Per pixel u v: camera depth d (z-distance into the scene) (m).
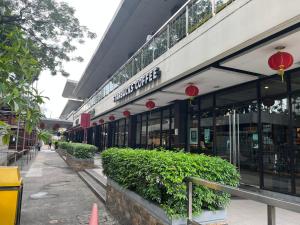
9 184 4.16
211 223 3.73
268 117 7.15
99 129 28.95
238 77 7.32
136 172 4.69
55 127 51.00
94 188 9.28
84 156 14.38
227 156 8.61
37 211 6.71
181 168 3.64
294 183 6.27
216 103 9.38
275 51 5.29
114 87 15.97
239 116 8.22
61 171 14.66
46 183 10.86
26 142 26.09
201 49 6.68
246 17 5.17
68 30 11.74
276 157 6.83
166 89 9.20
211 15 6.56
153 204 4.12
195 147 10.41
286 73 6.66
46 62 11.51
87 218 6.17
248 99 7.89
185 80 7.88
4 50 3.08
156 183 3.90
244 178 7.81
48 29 11.27
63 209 6.94
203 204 3.83
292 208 1.97
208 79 7.64
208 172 3.80
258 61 5.94
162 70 8.94
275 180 6.80
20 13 10.48
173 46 8.26
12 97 2.51
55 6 11.27
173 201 3.63
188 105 11.12
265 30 4.70
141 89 10.70
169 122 12.91
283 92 6.73
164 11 14.02
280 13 4.41
